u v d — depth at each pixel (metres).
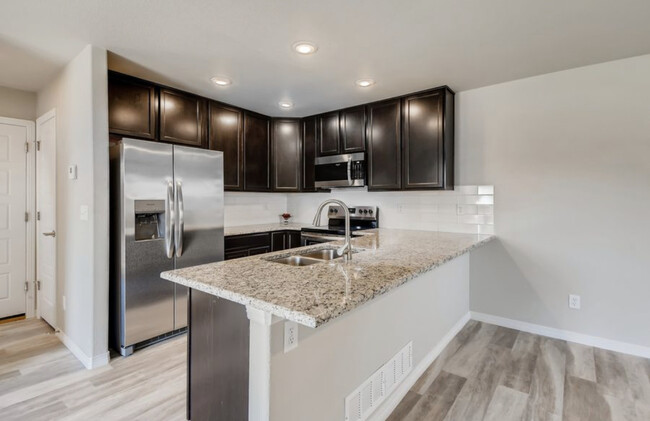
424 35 2.23
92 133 2.38
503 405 1.97
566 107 2.81
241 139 3.87
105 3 1.87
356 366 1.67
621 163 2.61
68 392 2.08
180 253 2.82
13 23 2.08
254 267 1.71
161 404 1.96
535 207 2.97
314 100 3.59
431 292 2.48
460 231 3.36
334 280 1.45
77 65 2.55
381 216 3.94
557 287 2.89
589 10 1.93
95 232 2.39
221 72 2.84
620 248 2.63
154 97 3.04
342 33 2.21
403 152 3.40
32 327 3.13
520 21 2.05
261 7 1.91
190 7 1.91
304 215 4.70
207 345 1.56
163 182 2.72
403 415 1.89
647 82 2.51
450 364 2.44
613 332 2.66
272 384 1.25
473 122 3.25
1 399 2.00
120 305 2.55
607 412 1.91
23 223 3.39
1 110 3.24
